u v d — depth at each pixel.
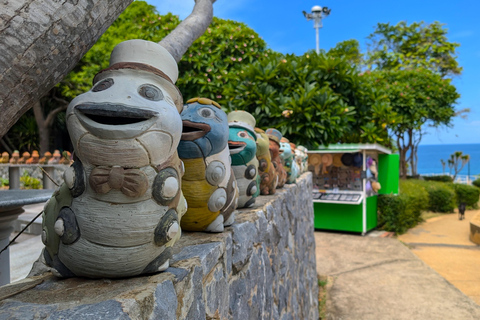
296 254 3.84
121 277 1.15
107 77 1.16
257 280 2.15
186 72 8.57
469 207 14.84
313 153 8.61
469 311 4.66
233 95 7.36
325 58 7.80
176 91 1.24
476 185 21.52
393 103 14.62
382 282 5.72
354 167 8.64
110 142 1.02
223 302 1.61
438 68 21.50
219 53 8.88
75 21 0.95
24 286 1.11
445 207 13.62
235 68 9.16
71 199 1.12
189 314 1.24
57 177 9.39
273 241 2.67
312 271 5.30
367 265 6.53
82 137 1.03
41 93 1.00
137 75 1.16
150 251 1.13
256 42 9.48
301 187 4.57
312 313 4.58
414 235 9.73
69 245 1.10
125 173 1.04
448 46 21.09
